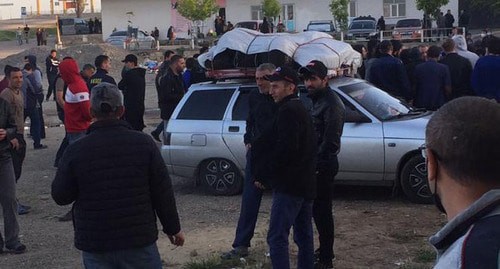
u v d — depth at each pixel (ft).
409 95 36.37
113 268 15.70
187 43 170.50
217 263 23.52
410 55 39.99
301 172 19.57
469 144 6.72
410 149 30.48
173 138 34.73
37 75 51.67
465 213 6.47
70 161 15.61
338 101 21.79
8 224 26.35
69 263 25.09
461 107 6.91
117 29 197.98
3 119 25.71
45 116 72.95
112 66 137.69
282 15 187.83
